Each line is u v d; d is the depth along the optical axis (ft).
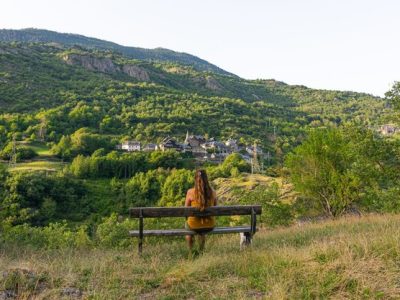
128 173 308.19
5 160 318.86
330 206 80.69
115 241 81.10
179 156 366.02
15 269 18.29
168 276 18.83
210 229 25.49
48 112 467.93
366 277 16.78
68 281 17.90
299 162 80.48
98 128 477.77
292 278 17.37
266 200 87.97
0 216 168.14
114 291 16.71
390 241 20.84
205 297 16.21
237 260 21.11
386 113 66.54
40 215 205.16
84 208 229.86
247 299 15.46
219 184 246.88
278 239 30.12
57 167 308.19
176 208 24.70
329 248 20.63
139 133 478.18
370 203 67.62
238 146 468.34
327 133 79.15
